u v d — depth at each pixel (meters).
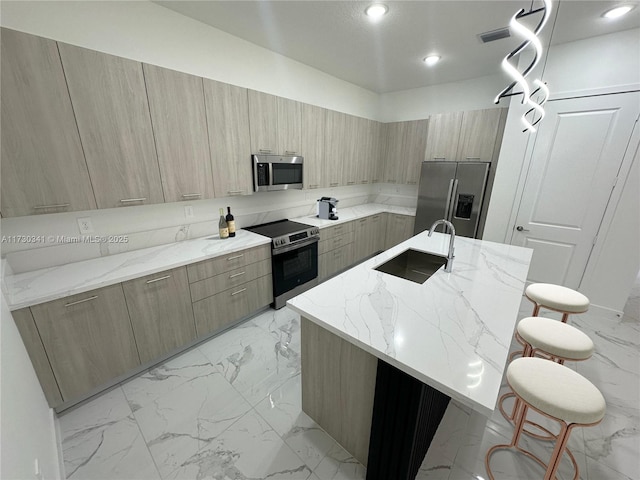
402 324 1.21
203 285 2.21
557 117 2.74
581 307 1.72
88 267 1.89
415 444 1.22
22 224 1.74
